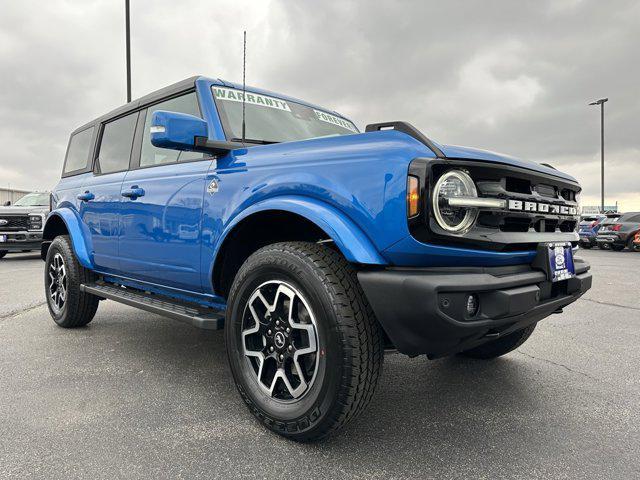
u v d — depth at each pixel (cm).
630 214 1698
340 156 210
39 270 938
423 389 286
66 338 396
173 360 336
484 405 262
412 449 211
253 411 228
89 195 388
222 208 252
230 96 309
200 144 249
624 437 225
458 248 190
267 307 223
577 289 246
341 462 199
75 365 324
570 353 364
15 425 230
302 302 208
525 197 215
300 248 214
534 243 223
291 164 227
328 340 195
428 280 181
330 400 196
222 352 357
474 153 207
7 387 281
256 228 257
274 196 229
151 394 273
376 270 196
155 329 429
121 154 379
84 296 409
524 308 202
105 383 290
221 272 263
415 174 185
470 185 195
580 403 266
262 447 211
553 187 248
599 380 304
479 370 322
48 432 223
